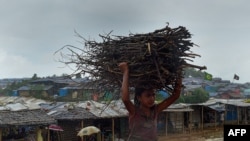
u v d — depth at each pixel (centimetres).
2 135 2981
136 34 538
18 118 2939
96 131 3131
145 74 492
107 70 527
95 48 554
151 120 508
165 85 524
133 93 555
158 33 499
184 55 516
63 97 5462
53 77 7494
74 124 3541
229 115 5553
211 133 4591
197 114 5103
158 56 489
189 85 7894
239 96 8288
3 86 9856
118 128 3834
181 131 4475
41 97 6353
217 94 8281
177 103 4916
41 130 3178
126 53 504
